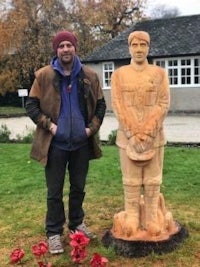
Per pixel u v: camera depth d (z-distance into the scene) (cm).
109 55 3052
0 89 3778
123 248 476
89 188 793
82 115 487
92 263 355
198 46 2784
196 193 732
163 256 466
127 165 487
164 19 3162
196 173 884
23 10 3712
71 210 520
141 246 474
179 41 2897
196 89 2838
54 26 3822
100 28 4203
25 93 3178
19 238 552
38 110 480
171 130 1923
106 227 574
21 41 3684
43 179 884
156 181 485
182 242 497
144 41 471
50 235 496
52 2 3828
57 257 480
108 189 783
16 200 734
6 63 3766
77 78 480
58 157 487
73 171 506
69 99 480
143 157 470
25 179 891
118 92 480
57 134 477
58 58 477
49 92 476
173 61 2886
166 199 696
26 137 1575
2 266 471
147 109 471
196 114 2770
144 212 498
